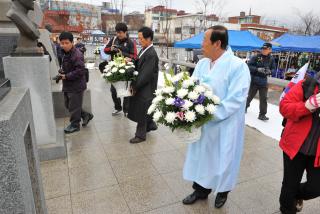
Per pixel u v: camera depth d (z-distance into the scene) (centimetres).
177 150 399
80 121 502
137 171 335
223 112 228
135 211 259
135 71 405
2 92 142
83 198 278
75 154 379
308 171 212
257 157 387
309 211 267
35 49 337
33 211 146
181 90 215
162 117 221
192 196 273
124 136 453
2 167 113
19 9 320
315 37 1255
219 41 229
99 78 1066
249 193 294
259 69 556
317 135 199
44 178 314
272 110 651
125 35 512
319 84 198
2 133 110
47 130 360
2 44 452
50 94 350
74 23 2645
